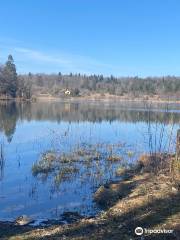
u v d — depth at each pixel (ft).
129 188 51.39
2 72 393.09
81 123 159.94
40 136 112.78
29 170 68.18
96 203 48.91
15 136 112.78
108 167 69.77
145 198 42.98
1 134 116.88
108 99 502.79
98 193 51.13
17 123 153.89
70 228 36.94
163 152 69.62
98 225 37.11
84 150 87.40
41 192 54.39
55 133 118.32
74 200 50.47
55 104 338.34
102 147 94.22
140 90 466.70
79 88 563.07
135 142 102.53
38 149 90.02
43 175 64.69
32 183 59.31
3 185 58.03
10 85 394.93
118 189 51.52
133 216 38.34
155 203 41.01
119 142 102.78
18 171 67.36
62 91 518.37
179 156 57.93
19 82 416.05
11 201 50.01
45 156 79.10
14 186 57.57
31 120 169.68
